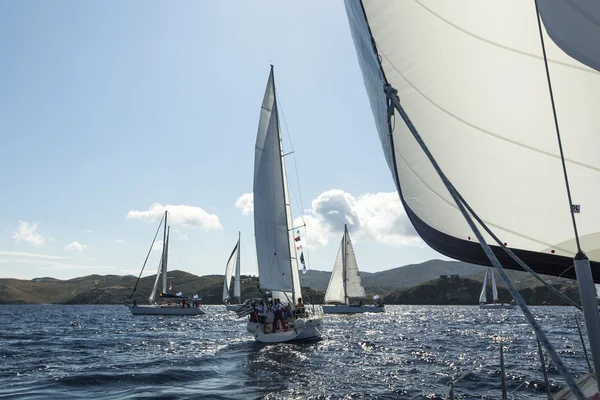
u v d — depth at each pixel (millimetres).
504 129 3582
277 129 26484
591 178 3293
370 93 4160
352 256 62781
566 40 2314
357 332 32812
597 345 2242
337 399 10828
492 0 3684
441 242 3693
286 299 26625
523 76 3562
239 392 11617
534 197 3443
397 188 3723
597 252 3229
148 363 16953
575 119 3354
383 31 3998
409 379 13242
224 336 29984
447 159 3752
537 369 14477
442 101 3816
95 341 26828
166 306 62125
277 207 26141
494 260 2520
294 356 18594
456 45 3811
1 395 11438
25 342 26156
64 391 11891
